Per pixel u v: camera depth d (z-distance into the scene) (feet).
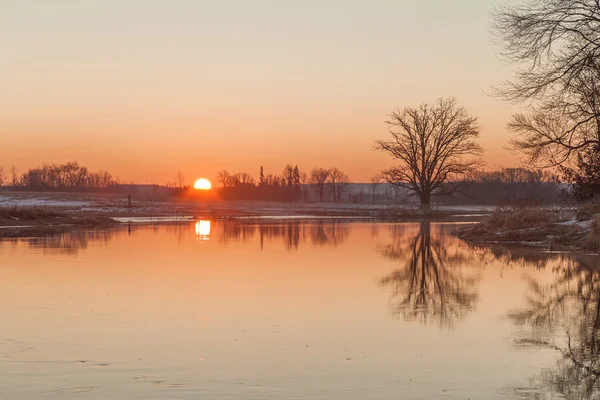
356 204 487.61
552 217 118.83
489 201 395.14
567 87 89.35
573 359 34.55
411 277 65.77
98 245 104.94
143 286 58.70
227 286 58.90
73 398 28.04
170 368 32.45
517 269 72.49
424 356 34.91
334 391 29.09
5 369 32.19
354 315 45.88
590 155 102.37
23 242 111.14
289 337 39.09
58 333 39.81
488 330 41.24
